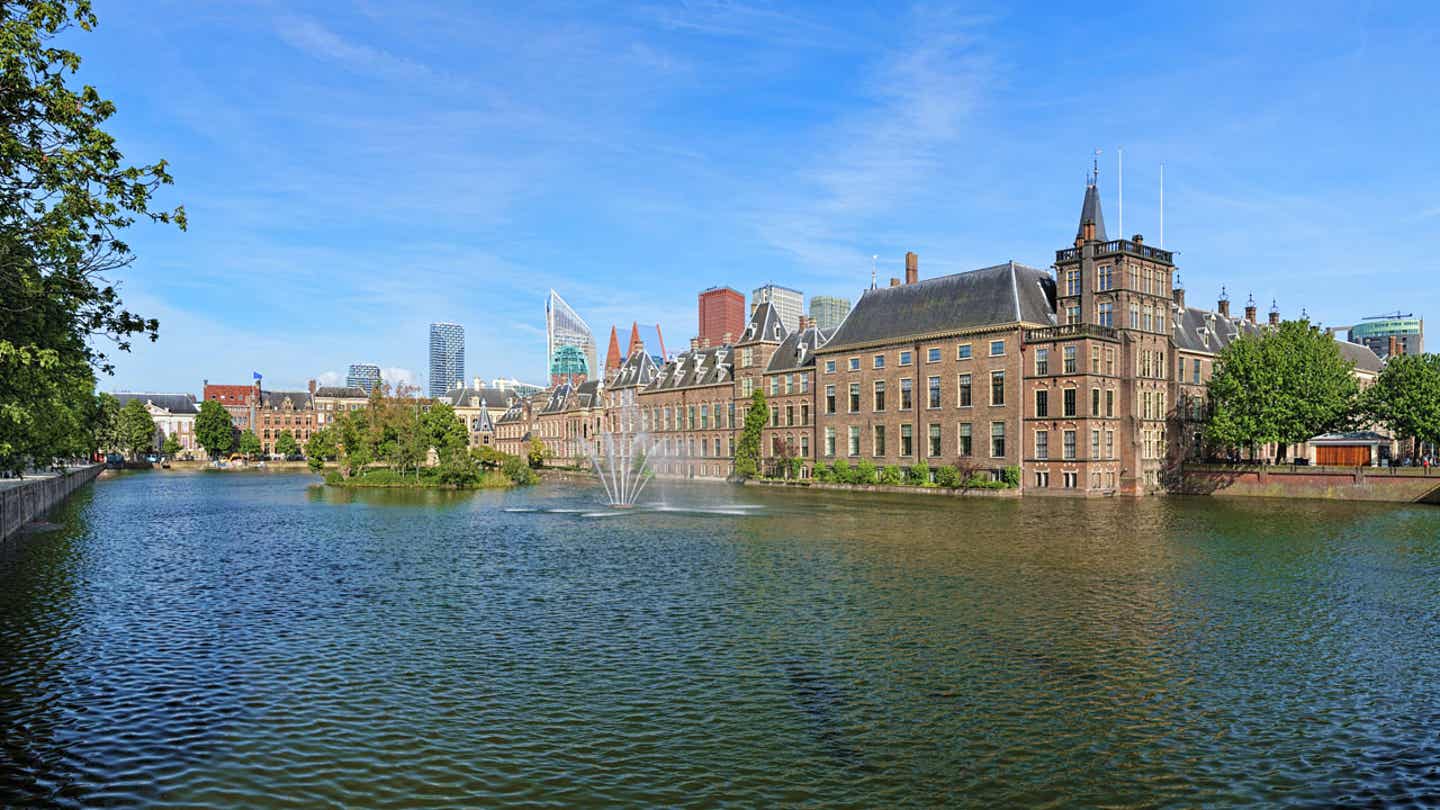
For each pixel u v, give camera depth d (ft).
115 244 73.97
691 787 45.44
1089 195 261.24
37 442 153.38
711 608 86.07
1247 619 81.35
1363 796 44.83
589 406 499.51
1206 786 45.88
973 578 102.53
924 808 43.16
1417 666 66.80
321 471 407.23
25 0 64.28
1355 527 157.69
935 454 276.41
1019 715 55.93
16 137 64.28
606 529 158.81
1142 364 256.93
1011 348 254.47
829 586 97.45
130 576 107.04
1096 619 81.10
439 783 45.85
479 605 88.12
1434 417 228.43
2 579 104.99
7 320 76.02
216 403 622.54
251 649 71.31
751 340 356.79
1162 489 261.65
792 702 58.13
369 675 64.03
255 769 47.52
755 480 336.49
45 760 48.60
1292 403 237.66
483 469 339.98
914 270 311.47
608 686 61.36
